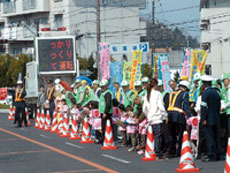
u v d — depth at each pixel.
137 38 70.50
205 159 14.29
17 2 69.31
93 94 20.75
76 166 13.86
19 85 28.16
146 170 12.95
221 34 53.25
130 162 14.42
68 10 64.44
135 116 16.64
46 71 32.88
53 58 32.94
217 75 53.25
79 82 22.45
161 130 15.09
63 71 33.00
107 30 68.56
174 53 83.62
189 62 21.58
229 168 11.23
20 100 28.08
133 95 17.84
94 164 14.08
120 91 20.42
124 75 25.39
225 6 54.56
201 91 15.03
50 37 32.94
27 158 15.77
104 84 18.58
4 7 71.38
